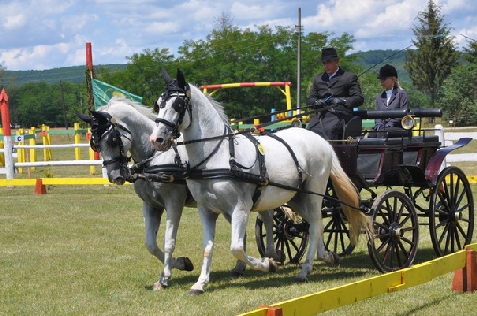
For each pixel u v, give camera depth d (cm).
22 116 8450
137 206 1371
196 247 938
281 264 818
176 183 668
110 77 3262
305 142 716
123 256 878
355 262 829
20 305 621
